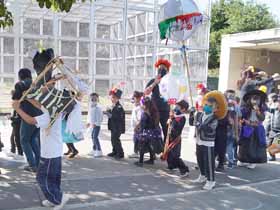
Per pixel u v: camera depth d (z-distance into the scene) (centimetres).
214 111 585
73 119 471
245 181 643
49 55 470
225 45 2034
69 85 464
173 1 654
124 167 704
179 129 654
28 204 484
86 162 731
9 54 1189
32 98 450
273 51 2144
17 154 743
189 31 656
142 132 716
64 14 1305
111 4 1159
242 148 730
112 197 528
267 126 849
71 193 537
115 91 779
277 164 786
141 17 1311
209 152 586
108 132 1069
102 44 1285
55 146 460
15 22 1109
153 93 771
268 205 523
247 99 736
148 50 1269
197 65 1241
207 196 552
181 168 646
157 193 555
